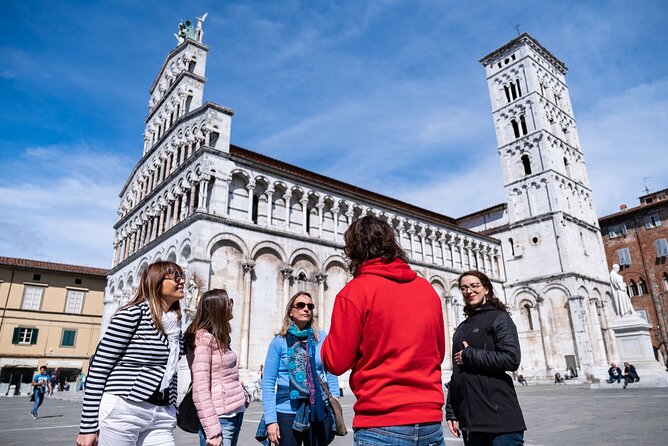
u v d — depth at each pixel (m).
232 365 6.31
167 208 37.53
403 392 3.27
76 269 55.97
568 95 67.19
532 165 57.25
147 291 4.88
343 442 12.36
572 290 49.94
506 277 56.62
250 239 33.16
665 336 54.31
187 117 37.97
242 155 37.12
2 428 15.82
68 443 12.05
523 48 61.56
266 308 32.88
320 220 39.16
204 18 46.06
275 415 6.08
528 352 52.25
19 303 51.00
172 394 4.88
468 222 63.53
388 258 3.75
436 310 3.73
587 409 17.31
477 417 5.08
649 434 10.55
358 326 3.38
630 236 59.97
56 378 48.12
